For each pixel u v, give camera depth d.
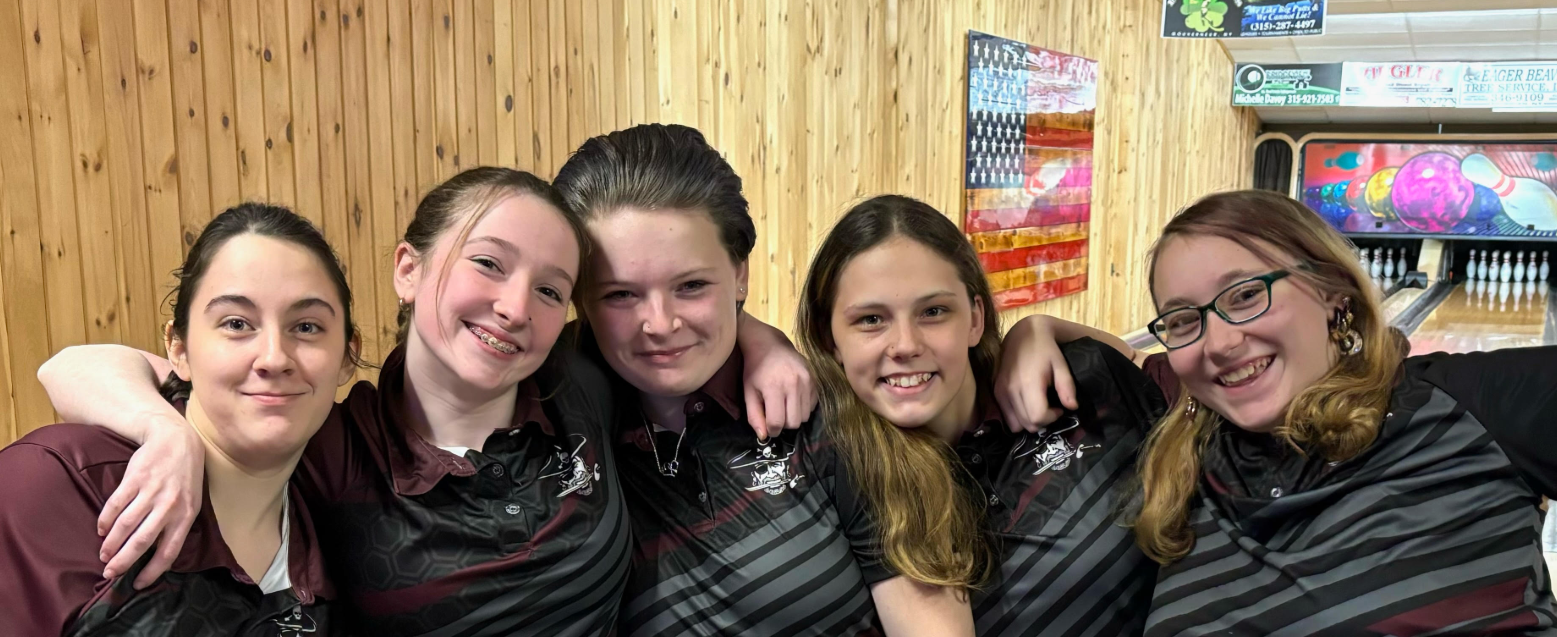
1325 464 0.97
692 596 1.04
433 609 0.90
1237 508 1.01
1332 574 0.93
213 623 0.81
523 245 0.89
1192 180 6.68
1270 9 4.28
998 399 1.15
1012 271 4.53
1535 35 5.59
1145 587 1.11
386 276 2.19
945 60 3.93
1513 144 7.18
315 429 0.86
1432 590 0.90
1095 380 1.17
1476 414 0.93
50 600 0.75
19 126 1.62
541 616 0.93
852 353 1.06
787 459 1.07
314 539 0.91
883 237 1.05
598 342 1.05
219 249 0.83
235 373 0.81
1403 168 7.48
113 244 1.76
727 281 1.04
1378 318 0.98
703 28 2.85
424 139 2.22
